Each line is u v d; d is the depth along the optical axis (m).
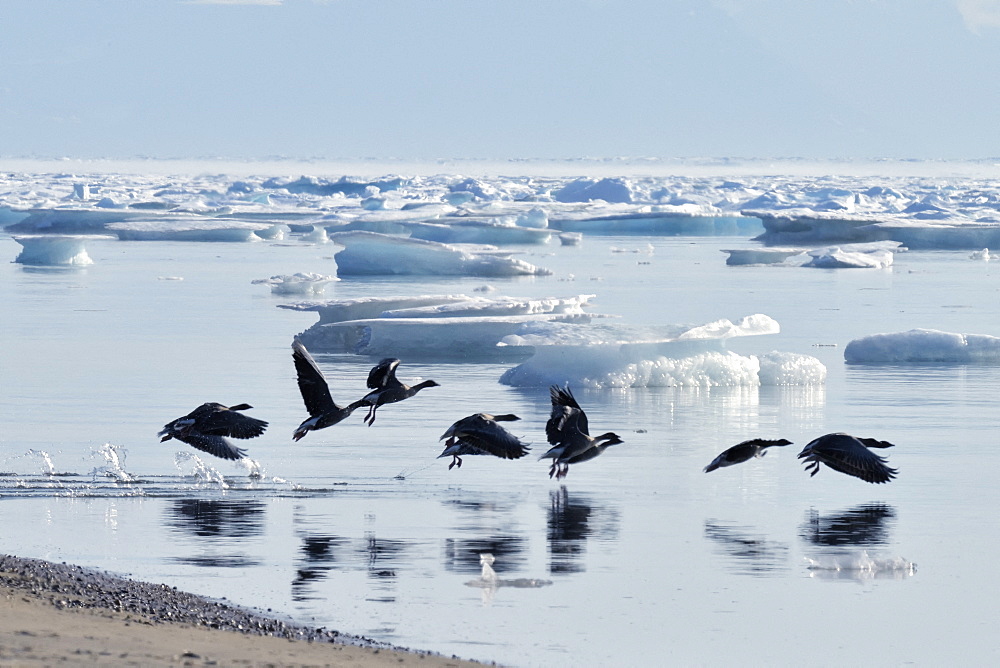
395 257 199.88
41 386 87.25
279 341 115.12
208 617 37.19
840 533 49.91
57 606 35.53
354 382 90.50
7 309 142.38
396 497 55.50
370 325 107.62
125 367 97.19
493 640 37.19
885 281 192.12
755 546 48.06
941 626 39.41
